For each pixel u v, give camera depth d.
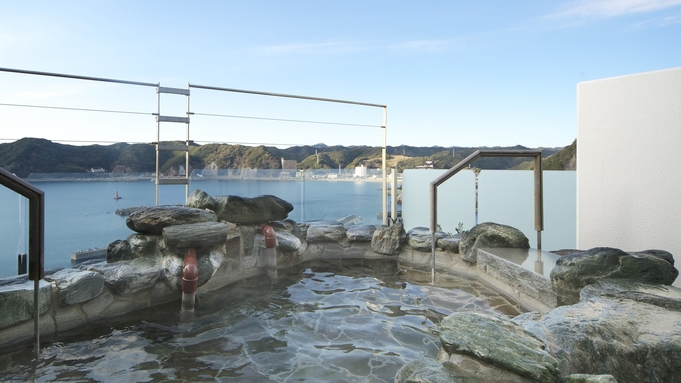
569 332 1.91
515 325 2.02
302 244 4.97
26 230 3.52
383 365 2.29
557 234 6.46
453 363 1.75
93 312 2.99
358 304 3.40
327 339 2.68
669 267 2.44
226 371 2.24
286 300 3.52
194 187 4.83
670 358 1.55
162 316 3.11
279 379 2.13
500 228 4.03
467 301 3.39
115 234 4.12
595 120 3.48
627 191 3.30
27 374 2.22
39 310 2.59
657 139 3.15
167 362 2.36
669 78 3.09
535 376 1.52
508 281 3.38
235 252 4.11
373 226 5.50
